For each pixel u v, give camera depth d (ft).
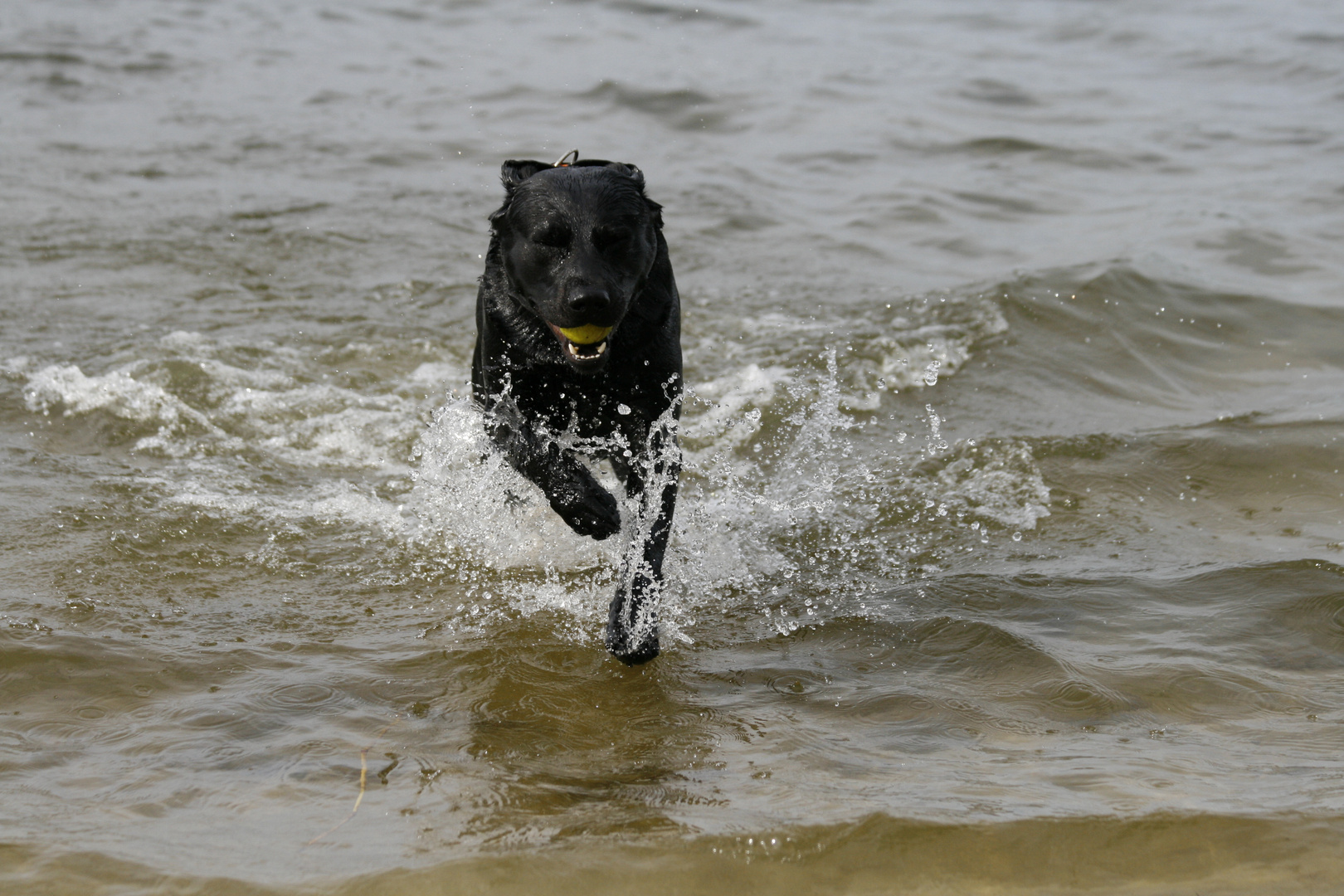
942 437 26.25
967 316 31.86
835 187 44.88
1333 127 51.08
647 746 15.17
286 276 35.09
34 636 17.17
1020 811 13.51
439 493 22.77
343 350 30.04
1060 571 20.26
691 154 48.34
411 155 47.34
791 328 32.17
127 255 35.88
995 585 19.75
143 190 41.93
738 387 28.53
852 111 54.24
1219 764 14.69
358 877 12.29
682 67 61.26
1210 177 45.21
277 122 51.06
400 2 76.23
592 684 16.90
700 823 13.29
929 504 23.08
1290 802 13.69
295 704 15.94
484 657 17.49
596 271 16.96
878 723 15.83
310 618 18.58
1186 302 32.86
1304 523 21.95
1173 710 16.12
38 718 15.37
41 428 25.30
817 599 19.69
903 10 77.87
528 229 17.56
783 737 15.39
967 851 12.94
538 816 13.51
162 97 54.08
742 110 54.29
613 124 52.11
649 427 19.26
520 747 15.10
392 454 25.29
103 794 13.78
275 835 13.08
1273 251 36.96
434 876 12.33
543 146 48.98
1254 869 12.75
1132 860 12.87
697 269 36.76
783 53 65.16
